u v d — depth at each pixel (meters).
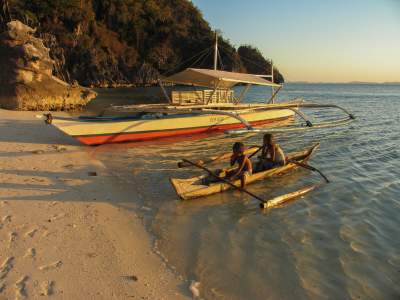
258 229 6.42
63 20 74.31
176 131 14.99
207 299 4.41
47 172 9.16
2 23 58.22
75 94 25.53
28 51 21.92
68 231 5.94
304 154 11.00
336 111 29.00
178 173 9.68
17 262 4.88
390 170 10.59
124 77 80.06
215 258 5.38
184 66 92.12
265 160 9.50
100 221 6.43
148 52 89.12
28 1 70.62
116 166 10.30
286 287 4.71
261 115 18.31
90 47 73.56
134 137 13.90
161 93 51.91
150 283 4.67
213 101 18.17
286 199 7.77
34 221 6.21
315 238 6.14
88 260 5.10
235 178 8.41
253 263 5.28
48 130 15.20
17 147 11.91
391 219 7.07
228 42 94.50
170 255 5.43
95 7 84.94
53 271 4.75
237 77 16.06
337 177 9.71
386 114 27.84
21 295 4.20
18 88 21.80
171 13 99.25
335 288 4.74
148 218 6.70
